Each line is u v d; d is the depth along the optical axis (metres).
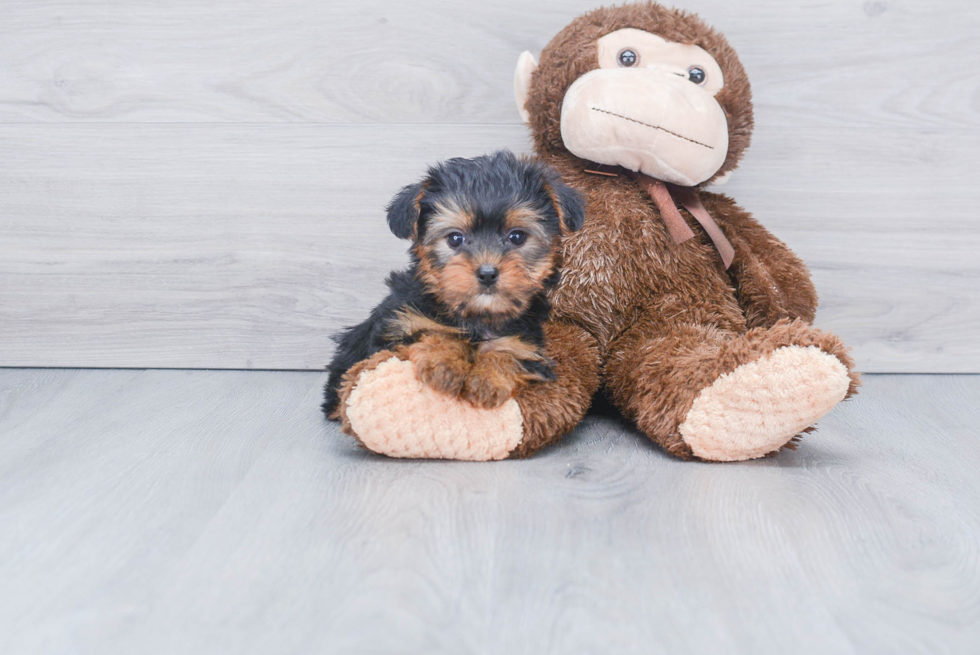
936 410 2.43
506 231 1.85
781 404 1.80
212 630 1.19
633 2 2.33
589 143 2.09
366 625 1.20
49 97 2.57
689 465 1.90
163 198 2.64
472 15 2.56
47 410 2.30
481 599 1.28
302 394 2.50
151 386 2.57
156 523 1.55
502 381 1.76
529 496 1.68
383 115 2.62
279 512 1.60
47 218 2.64
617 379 2.10
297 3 2.54
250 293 2.72
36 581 1.33
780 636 1.19
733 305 2.20
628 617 1.23
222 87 2.59
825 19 2.57
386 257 2.70
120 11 2.53
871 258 2.73
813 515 1.60
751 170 2.66
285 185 2.65
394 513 1.59
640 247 2.15
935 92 2.62
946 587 1.34
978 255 2.72
